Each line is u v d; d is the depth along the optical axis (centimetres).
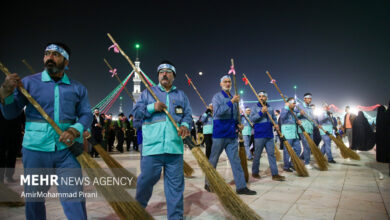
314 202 330
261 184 437
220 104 388
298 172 502
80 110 215
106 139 991
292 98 645
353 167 615
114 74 500
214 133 389
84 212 191
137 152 1083
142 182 247
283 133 586
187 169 487
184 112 271
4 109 188
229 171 580
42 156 191
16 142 455
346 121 1030
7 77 179
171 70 272
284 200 340
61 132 190
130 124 1162
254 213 254
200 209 303
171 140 246
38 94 196
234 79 398
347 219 271
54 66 199
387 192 377
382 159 488
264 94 512
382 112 489
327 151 697
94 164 196
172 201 246
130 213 200
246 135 835
